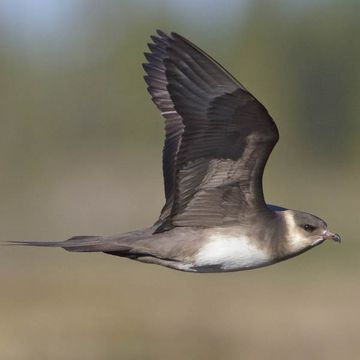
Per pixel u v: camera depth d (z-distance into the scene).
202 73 11.71
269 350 19.31
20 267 26.81
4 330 20.36
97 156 34.09
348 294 23.00
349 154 36.25
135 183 32.03
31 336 20.17
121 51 36.28
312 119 37.28
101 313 21.42
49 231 30.75
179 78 11.83
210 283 24.42
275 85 38.03
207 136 12.08
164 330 20.19
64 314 21.30
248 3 38.66
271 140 12.05
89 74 35.97
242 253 12.77
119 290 23.53
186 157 12.17
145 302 22.34
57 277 25.22
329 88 37.75
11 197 32.53
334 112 37.41
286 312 21.55
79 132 34.94
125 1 37.06
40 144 34.78
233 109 11.85
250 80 38.19
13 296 23.06
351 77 37.88
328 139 36.84
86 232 30.50
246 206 12.64
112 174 32.81
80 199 31.58
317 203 31.95
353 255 26.80
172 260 12.77
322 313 21.50
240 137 12.07
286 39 38.50
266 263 12.97
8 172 33.94
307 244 13.04
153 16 37.56
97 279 24.89
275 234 12.88
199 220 12.70
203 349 19.44
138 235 12.75
